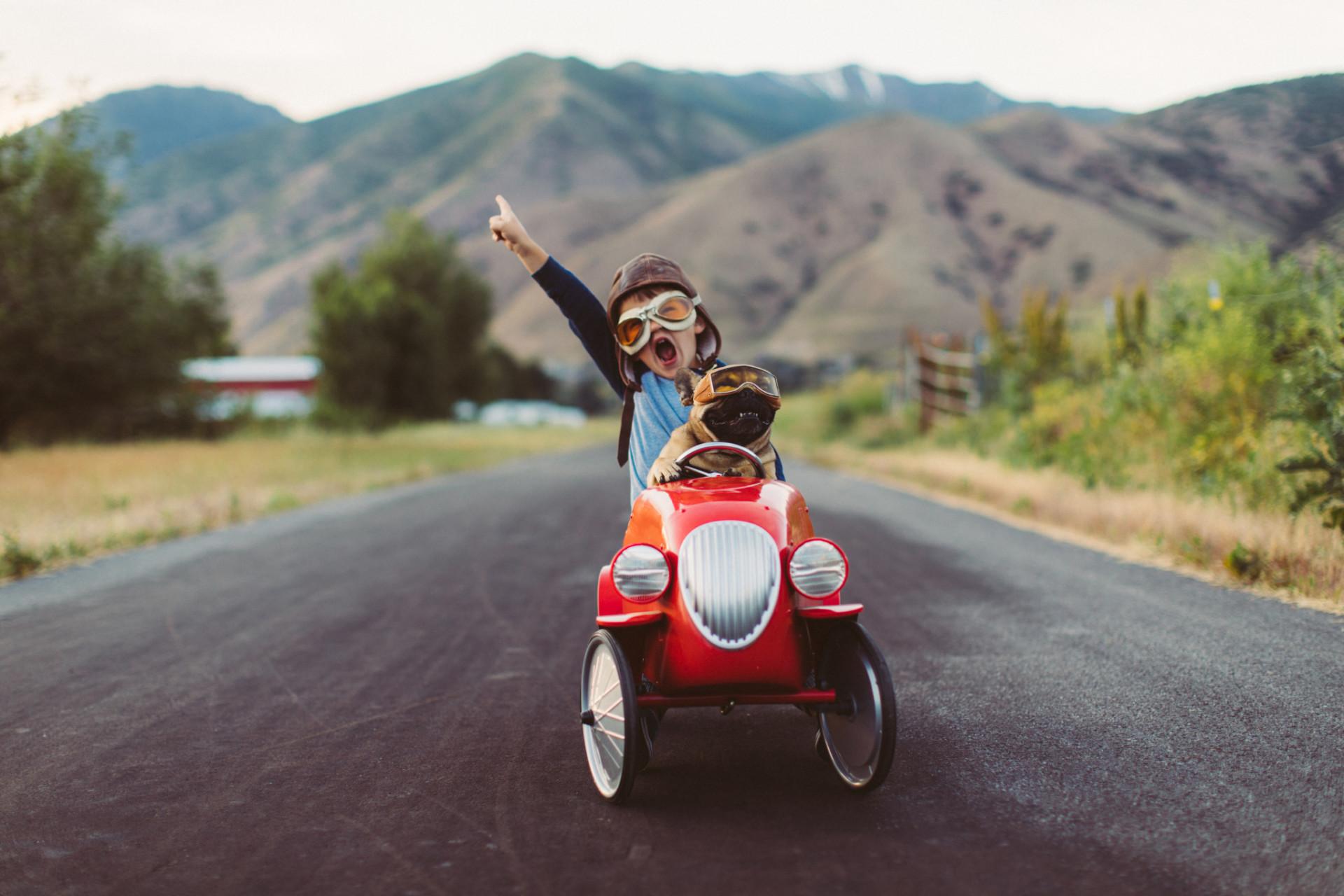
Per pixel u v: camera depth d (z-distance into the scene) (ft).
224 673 20.07
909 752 14.34
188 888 10.79
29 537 36.19
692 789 13.34
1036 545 32.94
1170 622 21.35
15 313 79.46
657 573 12.34
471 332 199.82
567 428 212.23
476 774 14.15
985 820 11.91
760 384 13.78
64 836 12.21
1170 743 14.21
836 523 39.52
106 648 22.33
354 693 18.54
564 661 20.61
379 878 10.90
